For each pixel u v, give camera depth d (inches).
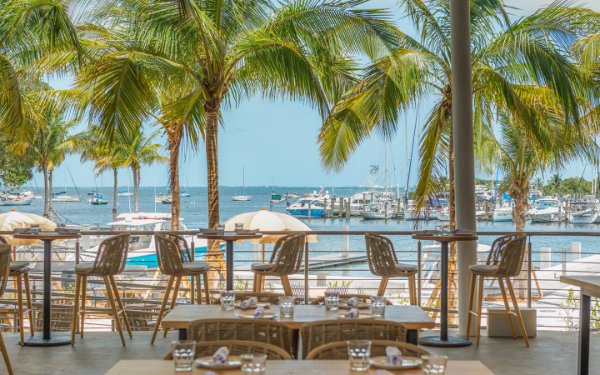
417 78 392.2
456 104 287.4
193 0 354.0
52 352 253.9
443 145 433.7
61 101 554.6
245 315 171.6
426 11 412.8
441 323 271.9
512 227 1979.6
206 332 145.8
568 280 210.2
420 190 422.6
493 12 391.9
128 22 395.2
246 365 105.9
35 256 717.9
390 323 143.6
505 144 611.2
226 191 4771.2
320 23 369.1
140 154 1325.0
